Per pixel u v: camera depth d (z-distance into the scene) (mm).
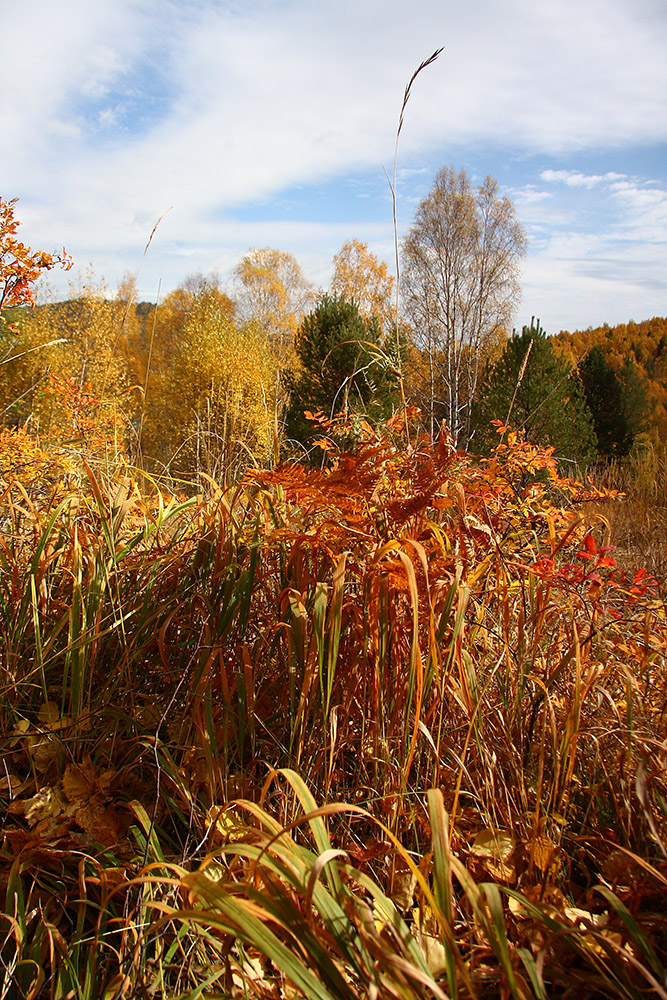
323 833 1177
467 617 2064
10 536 2305
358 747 1770
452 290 32750
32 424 3801
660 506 6465
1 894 1511
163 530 2543
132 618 2092
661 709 1830
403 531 1908
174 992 1326
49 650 1962
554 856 1469
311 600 1856
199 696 1743
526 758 1807
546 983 1269
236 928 1056
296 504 2037
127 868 1506
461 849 1540
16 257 3434
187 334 19797
